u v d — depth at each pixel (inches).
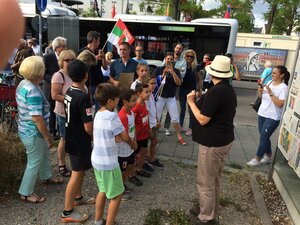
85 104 111.4
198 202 146.0
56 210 130.6
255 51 777.6
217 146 116.1
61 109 150.3
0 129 187.8
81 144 115.3
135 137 147.4
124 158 131.1
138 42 458.9
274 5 967.0
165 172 178.1
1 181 142.5
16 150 170.9
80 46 479.8
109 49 428.5
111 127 105.6
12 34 17.8
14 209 128.9
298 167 133.8
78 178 119.3
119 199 111.3
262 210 143.5
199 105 121.0
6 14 17.4
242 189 164.9
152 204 141.5
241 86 674.8
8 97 209.2
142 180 165.3
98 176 109.6
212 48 446.6
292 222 135.2
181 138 229.6
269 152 199.2
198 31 446.0
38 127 123.9
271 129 187.0
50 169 150.2
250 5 987.9
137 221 127.0
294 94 150.6
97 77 201.0
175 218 130.6
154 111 177.2
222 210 141.3
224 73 113.4
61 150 157.3
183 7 789.2
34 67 121.3
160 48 456.8
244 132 286.4
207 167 118.9
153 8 1001.5
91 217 127.0
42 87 215.5
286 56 764.6
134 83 174.9
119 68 200.5
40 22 275.9
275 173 171.0
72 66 112.9
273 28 1076.5
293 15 1004.6
